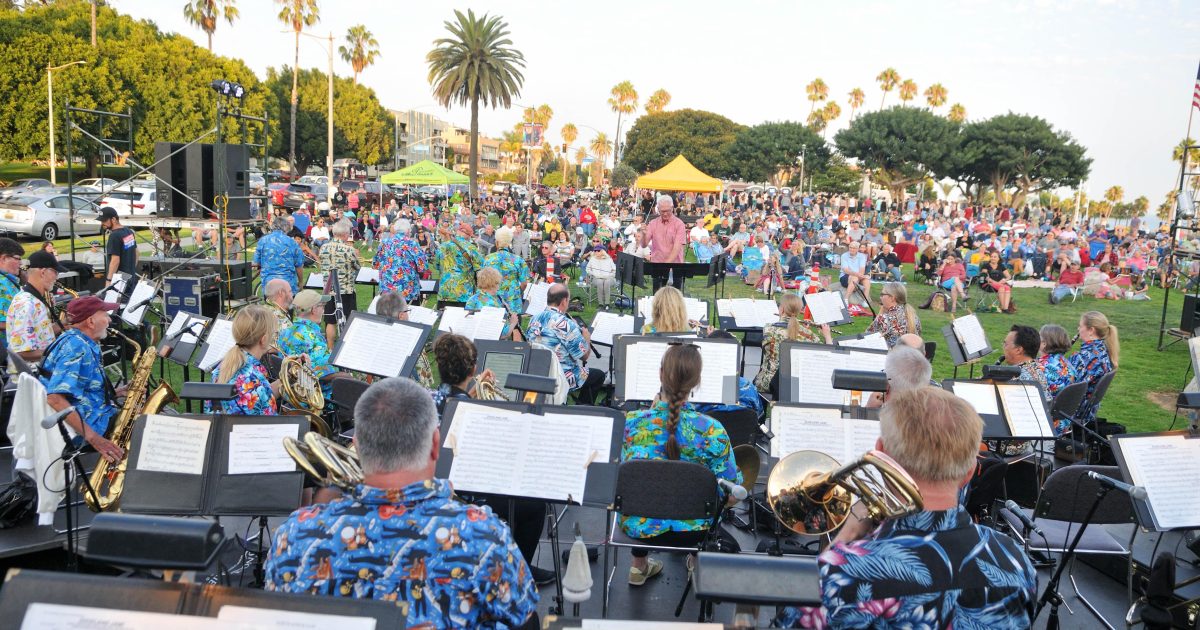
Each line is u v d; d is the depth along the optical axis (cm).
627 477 345
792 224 2792
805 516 263
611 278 1410
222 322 622
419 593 179
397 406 187
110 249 936
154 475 320
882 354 498
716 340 495
